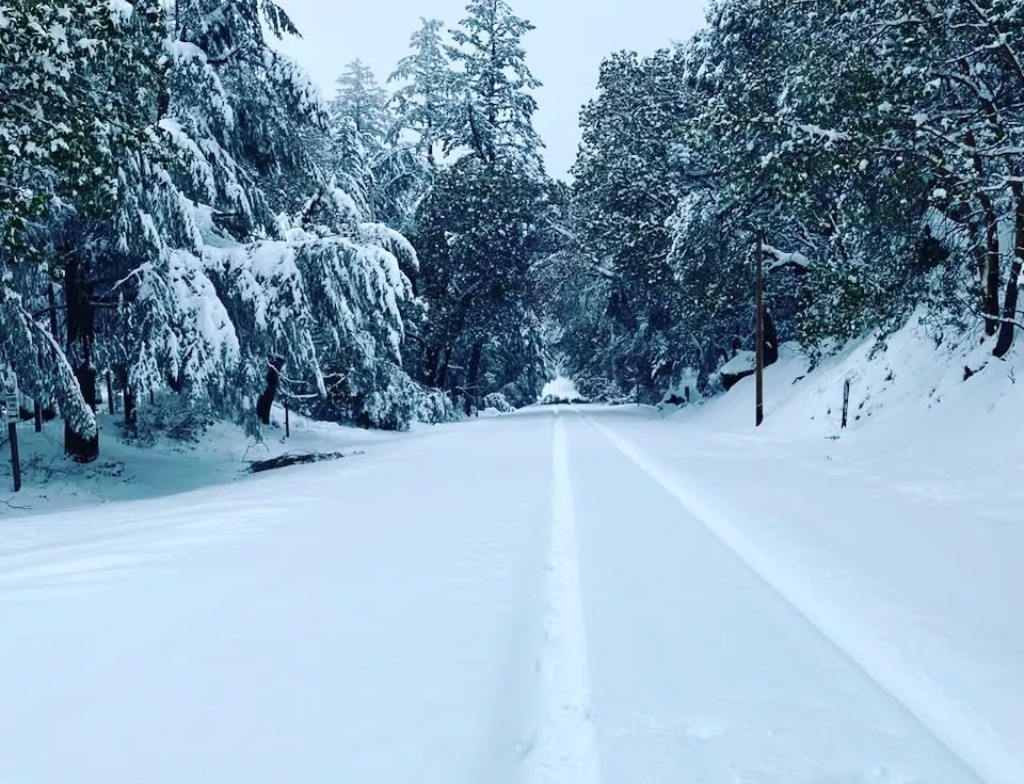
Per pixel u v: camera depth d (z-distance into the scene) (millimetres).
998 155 12734
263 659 3541
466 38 50281
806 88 16016
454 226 41938
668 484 10375
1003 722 3072
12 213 10680
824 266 19500
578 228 44125
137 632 3941
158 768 2457
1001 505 7996
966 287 14727
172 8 19297
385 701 3055
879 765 2727
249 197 21297
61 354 14617
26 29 9609
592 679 3496
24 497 14289
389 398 31562
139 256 16344
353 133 33938
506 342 49000
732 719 3088
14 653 3611
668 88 34188
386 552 5949
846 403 16656
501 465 13172
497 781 2449
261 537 6637
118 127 12289
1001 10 12094
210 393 17781
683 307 31391
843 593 4840
